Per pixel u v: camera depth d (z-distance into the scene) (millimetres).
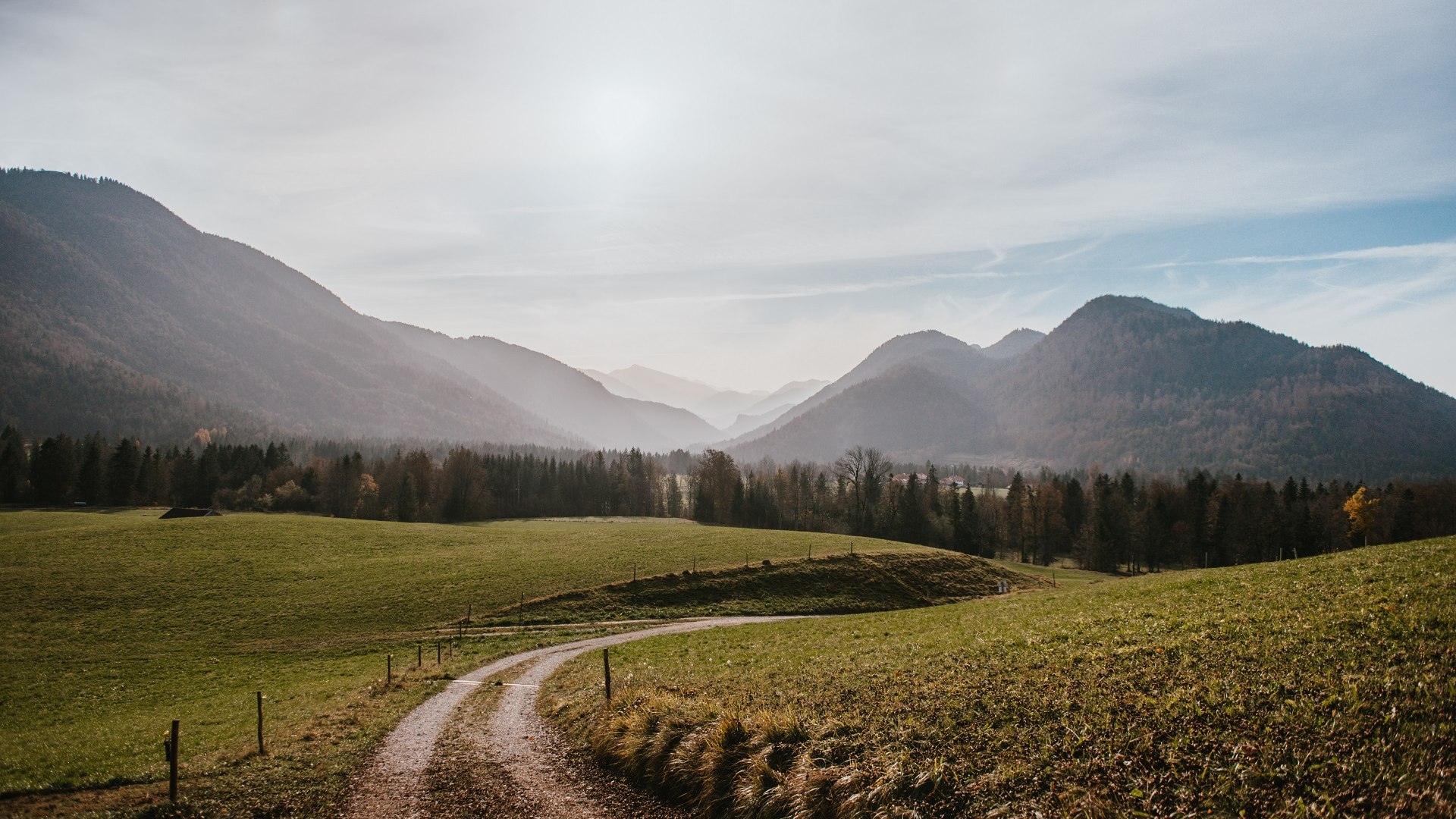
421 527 100812
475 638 50375
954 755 13281
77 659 44969
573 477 180625
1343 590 20453
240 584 62875
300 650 47750
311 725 25203
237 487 154250
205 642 49281
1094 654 18469
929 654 23219
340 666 43562
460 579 66125
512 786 17719
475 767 19422
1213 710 12797
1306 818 9336
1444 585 18125
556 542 87000
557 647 46062
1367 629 15398
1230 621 19094
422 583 64562
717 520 149625
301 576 66375
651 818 15328
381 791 17859
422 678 36281
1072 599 34750
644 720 19094
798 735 15672
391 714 27062
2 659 44406
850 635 35531
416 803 16922
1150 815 10227
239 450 166250
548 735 22484
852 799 12531
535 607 58906
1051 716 14289
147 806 17047
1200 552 109500
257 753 21422
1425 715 10914
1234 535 107000
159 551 72438
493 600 60156
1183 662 15922
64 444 136750
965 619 34594
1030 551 129375
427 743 22375
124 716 33094
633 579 66000
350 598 60188
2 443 148125
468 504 145125
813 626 43812
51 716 34281
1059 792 11328
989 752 13164
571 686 29719
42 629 50312
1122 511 115250
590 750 20094
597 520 145500
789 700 19172
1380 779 9656
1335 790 9695
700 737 16859
